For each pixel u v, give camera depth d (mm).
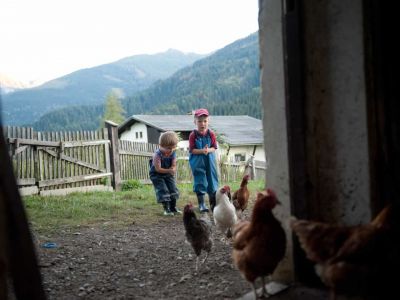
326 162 4098
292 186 4234
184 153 19328
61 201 11781
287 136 4227
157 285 5156
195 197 13406
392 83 4109
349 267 3375
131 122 44562
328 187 4105
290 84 4141
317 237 3617
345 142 3975
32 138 12844
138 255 6617
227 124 45781
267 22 4320
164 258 6395
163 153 10188
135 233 8242
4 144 2928
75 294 4945
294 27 4066
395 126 4141
